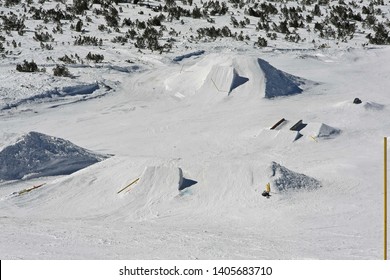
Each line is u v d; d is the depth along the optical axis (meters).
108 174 40.66
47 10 95.44
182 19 95.81
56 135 55.50
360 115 57.44
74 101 64.56
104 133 56.31
